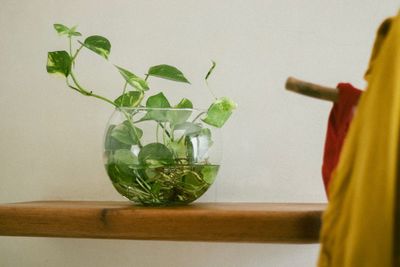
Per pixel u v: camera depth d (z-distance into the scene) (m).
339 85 1.04
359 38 1.39
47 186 1.46
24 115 1.48
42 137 1.47
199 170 1.18
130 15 1.46
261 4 1.42
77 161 1.46
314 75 1.40
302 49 1.40
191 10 1.44
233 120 1.41
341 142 1.05
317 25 1.40
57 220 1.12
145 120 1.17
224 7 1.43
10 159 1.48
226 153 1.41
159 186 1.17
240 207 1.18
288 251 1.38
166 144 1.17
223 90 1.42
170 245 1.42
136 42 1.45
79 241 1.45
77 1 1.48
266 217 1.06
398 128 0.90
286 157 1.40
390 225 0.88
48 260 1.46
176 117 1.18
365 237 0.88
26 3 1.49
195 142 1.18
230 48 1.42
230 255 1.40
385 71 0.90
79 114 1.46
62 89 1.47
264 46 1.41
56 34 1.48
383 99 0.90
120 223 1.10
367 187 0.89
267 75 1.41
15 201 1.47
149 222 1.09
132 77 1.20
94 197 1.44
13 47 1.49
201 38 1.43
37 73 1.48
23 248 1.47
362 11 1.40
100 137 1.45
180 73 1.22
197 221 1.08
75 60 1.46
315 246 1.38
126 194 1.20
